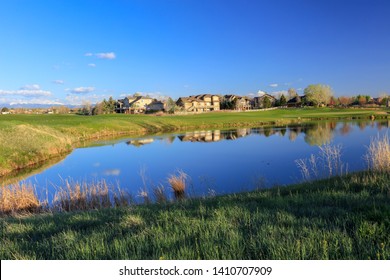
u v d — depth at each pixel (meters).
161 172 20.52
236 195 9.69
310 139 34.31
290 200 7.75
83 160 27.30
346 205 6.74
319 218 5.81
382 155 11.84
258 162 21.55
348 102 148.12
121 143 39.38
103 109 117.50
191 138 42.78
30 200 12.96
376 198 6.96
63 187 15.80
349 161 18.55
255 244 4.67
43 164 26.05
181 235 5.31
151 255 4.67
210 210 7.11
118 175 20.38
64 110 129.62
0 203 12.64
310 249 4.31
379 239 4.59
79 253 4.87
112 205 12.97
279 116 86.81
